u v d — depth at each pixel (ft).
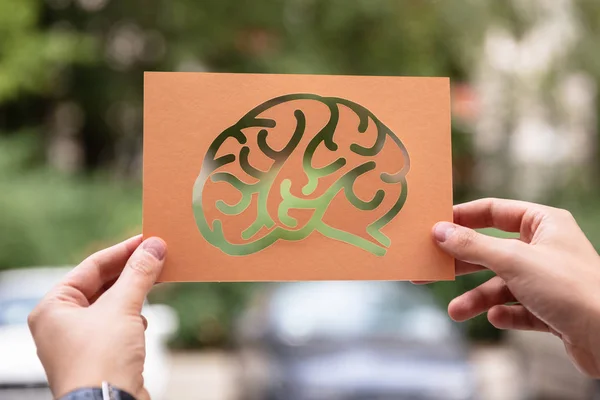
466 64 43.60
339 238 5.56
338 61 41.63
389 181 5.65
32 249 39.04
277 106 5.62
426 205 5.65
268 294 22.94
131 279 5.16
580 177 45.34
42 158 46.01
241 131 5.56
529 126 46.73
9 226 39.11
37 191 41.57
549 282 5.57
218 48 41.32
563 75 43.52
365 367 16.78
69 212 41.09
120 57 45.19
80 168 48.21
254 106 5.59
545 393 21.86
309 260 5.51
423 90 5.74
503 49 44.21
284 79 5.65
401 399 16.17
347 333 18.40
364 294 20.48
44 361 4.97
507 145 46.60
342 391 16.20
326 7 40.57
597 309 5.45
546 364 21.80
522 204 6.51
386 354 17.38
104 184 44.39
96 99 45.93
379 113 5.69
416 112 5.72
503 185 46.57
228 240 5.46
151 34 43.06
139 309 5.11
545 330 6.62
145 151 5.46
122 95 45.06
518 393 24.77
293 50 41.14
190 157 5.49
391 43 41.63
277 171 5.57
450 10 40.83
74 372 4.74
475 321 39.83
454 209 6.81
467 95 45.06
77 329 4.92
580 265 5.66
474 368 17.98
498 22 41.96
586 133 46.50
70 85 45.75
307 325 18.83
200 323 40.29
